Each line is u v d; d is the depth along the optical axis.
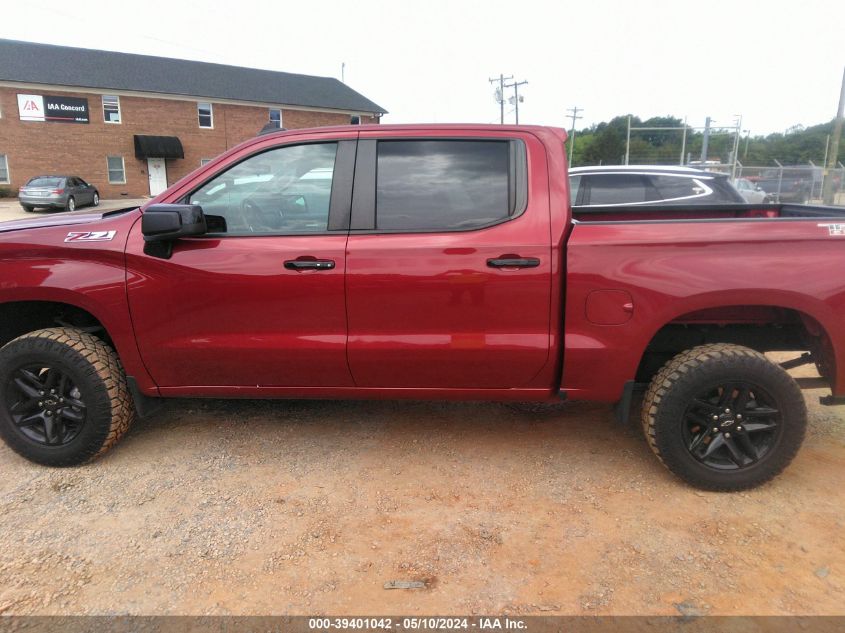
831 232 2.79
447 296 2.93
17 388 3.17
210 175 3.12
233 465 3.30
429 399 3.20
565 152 3.05
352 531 2.71
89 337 3.17
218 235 3.04
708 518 2.79
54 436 3.20
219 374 3.15
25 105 28.30
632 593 2.30
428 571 2.44
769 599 2.26
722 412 2.90
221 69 36.25
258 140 3.14
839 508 2.86
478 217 2.98
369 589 2.33
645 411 3.03
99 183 30.64
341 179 3.04
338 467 3.29
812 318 2.84
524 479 3.16
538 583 2.36
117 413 3.18
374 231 2.99
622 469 3.27
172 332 3.07
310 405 4.14
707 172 6.13
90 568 2.45
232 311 3.03
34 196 22.55
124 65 32.25
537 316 2.93
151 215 2.80
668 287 2.82
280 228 3.07
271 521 2.79
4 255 3.05
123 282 3.04
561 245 2.89
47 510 2.86
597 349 2.90
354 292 2.96
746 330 3.23
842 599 2.26
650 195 6.07
